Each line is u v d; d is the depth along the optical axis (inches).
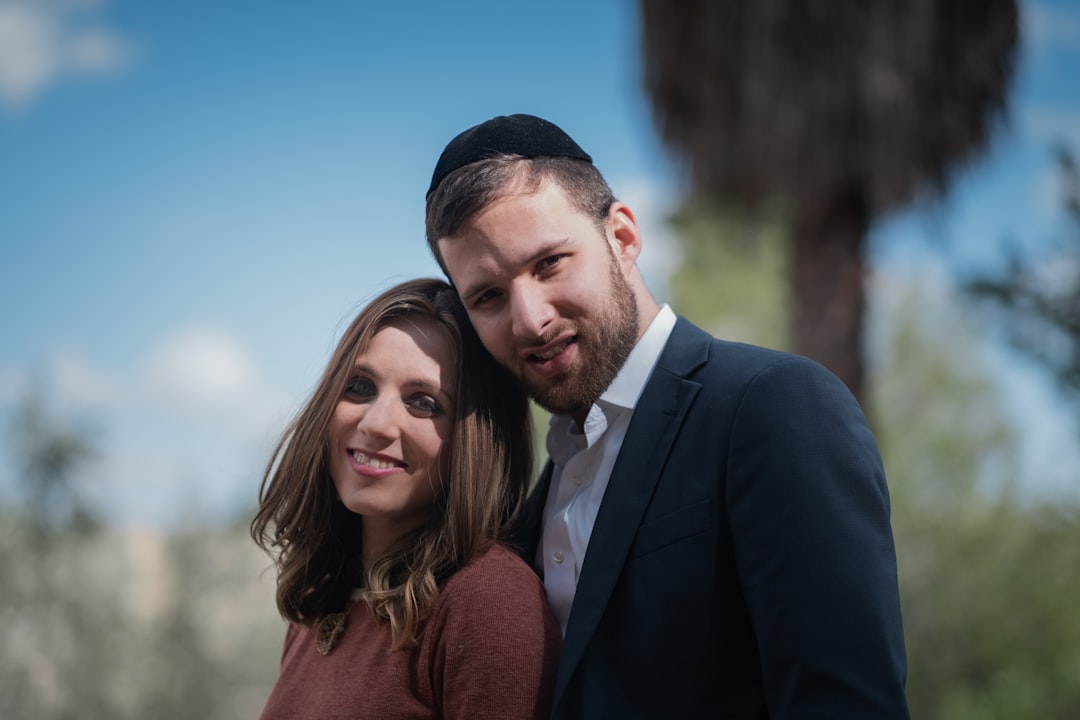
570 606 80.3
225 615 481.1
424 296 86.9
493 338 78.8
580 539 79.7
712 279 533.6
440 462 84.7
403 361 84.0
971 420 529.0
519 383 80.3
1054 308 215.2
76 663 448.5
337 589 91.4
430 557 82.2
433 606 81.0
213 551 481.7
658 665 71.2
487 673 76.4
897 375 549.3
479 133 80.0
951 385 534.9
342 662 86.2
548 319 76.0
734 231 257.1
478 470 83.6
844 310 221.1
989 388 532.1
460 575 81.5
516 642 76.9
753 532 68.8
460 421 84.1
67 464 455.8
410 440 83.9
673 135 237.3
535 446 93.7
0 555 448.8
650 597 72.1
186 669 464.8
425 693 80.1
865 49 213.9
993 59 217.0
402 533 87.0
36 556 450.6
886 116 213.2
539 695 75.7
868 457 69.8
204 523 482.0
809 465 68.6
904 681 65.9
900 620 67.2
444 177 79.7
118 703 457.1
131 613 469.7
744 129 221.5
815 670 64.6
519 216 75.9
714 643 70.8
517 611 78.1
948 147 217.5
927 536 490.0
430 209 81.2
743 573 69.2
